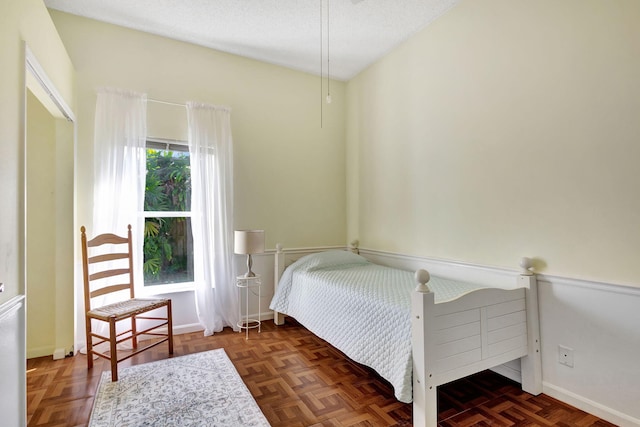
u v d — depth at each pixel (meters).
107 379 2.26
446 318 1.75
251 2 2.66
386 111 3.50
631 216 1.69
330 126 4.09
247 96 3.58
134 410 1.90
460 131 2.65
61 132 2.71
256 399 2.02
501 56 2.33
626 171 1.71
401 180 3.29
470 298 1.83
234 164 3.50
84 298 2.51
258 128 3.64
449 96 2.76
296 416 1.84
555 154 2.01
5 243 1.44
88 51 2.87
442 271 2.81
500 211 2.34
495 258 2.38
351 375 2.33
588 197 1.86
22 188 1.62
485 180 2.45
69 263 2.71
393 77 3.39
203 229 3.17
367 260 3.54
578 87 1.90
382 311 2.00
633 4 1.69
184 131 3.26
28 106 2.65
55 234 2.69
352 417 1.84
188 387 2.15
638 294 1.66
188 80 3.28
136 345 2.84
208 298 3.16
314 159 3.97
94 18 2.88
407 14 2.81
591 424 1.76
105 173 2.82
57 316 2.65
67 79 2.56
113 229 2.82
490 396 2.06
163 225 3.25
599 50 1.81
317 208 3.97
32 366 2.48
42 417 1.84
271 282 3.69
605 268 1.79
